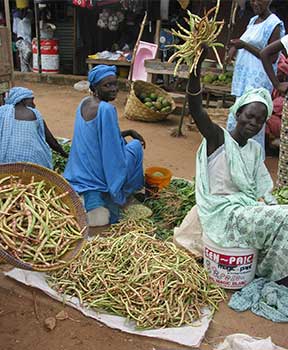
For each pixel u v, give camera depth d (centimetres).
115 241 331
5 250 257
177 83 904
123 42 1130
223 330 281
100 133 382
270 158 623
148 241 329
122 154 388
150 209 420
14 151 363
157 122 786
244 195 318
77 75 1189
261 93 303
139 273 298
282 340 274
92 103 393
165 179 447
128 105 792
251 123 302
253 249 308
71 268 313
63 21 1198
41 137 385
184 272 301
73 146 401
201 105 291
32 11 1177
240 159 312
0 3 1203
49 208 288
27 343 265
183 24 1038
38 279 312
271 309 292
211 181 319
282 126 416
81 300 292
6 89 595
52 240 274
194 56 268
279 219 293
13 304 295
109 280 298
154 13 1058
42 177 295
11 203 278
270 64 400
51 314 288
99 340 268
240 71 475
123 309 284
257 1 452
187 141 678
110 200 401
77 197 297
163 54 910
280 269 306
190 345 262
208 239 312
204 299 298
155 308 279
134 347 264
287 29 961
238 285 314
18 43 1184
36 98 955
